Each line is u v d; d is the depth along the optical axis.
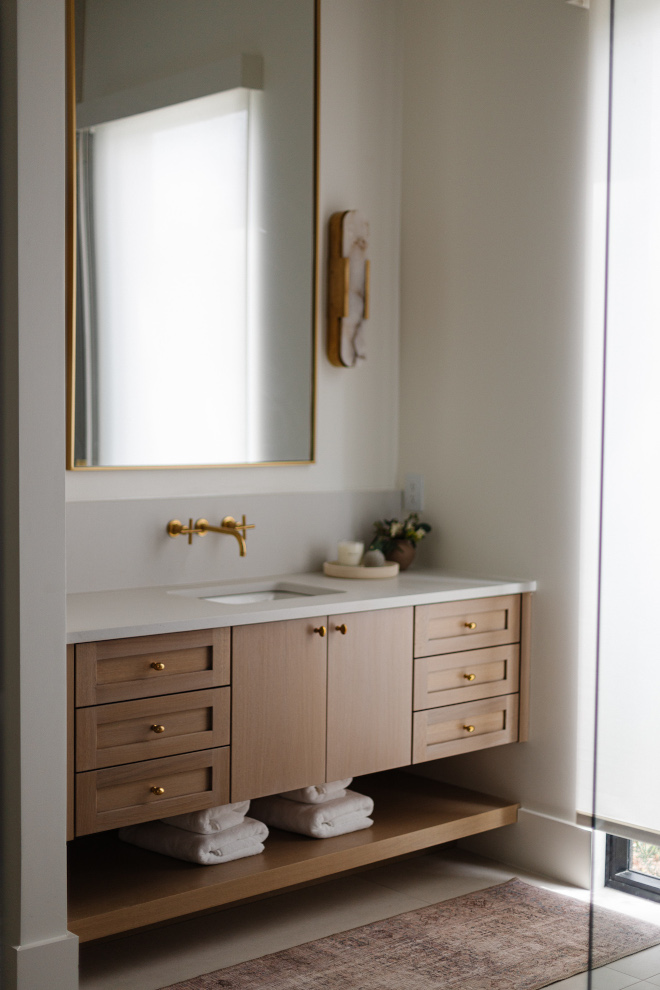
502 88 3.21
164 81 2.93
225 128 3.06
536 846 3.16
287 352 3.24
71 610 2.51
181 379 3.00
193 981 2.42
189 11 2.97
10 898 2.17
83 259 2.79
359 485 3.49
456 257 3.37
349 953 2.59
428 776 3.49
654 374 2.40
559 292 3.08
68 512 2.77
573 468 3.06
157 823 2.71
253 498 3.16
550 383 3.11
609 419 2.49
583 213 3.02
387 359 3.54
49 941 2.17
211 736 2.47
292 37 3.19
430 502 3.48
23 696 2.13
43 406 2.15
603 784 2.47
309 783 2.67
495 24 3.22
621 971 2.38
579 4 2.99
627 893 2.39
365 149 3.44
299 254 3.25
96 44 2.79
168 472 3.00
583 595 3.04
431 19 3.42
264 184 3.16
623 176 2.43
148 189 2.91
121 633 2.29
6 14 2.12
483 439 3.31
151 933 2.69
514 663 3.14
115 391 2.87
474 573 3.34
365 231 3.34
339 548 3.26
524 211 3.17
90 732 2.27
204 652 2.45
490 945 2.65
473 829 3.06
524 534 3.19
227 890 2.49
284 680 2.60
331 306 3.34
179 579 2.99
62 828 2.19
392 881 3.09
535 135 3.13
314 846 2.75
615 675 2.47
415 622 2.88
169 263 2.96
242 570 3.14
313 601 2.71
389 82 3.49
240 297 3.12
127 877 2.51
